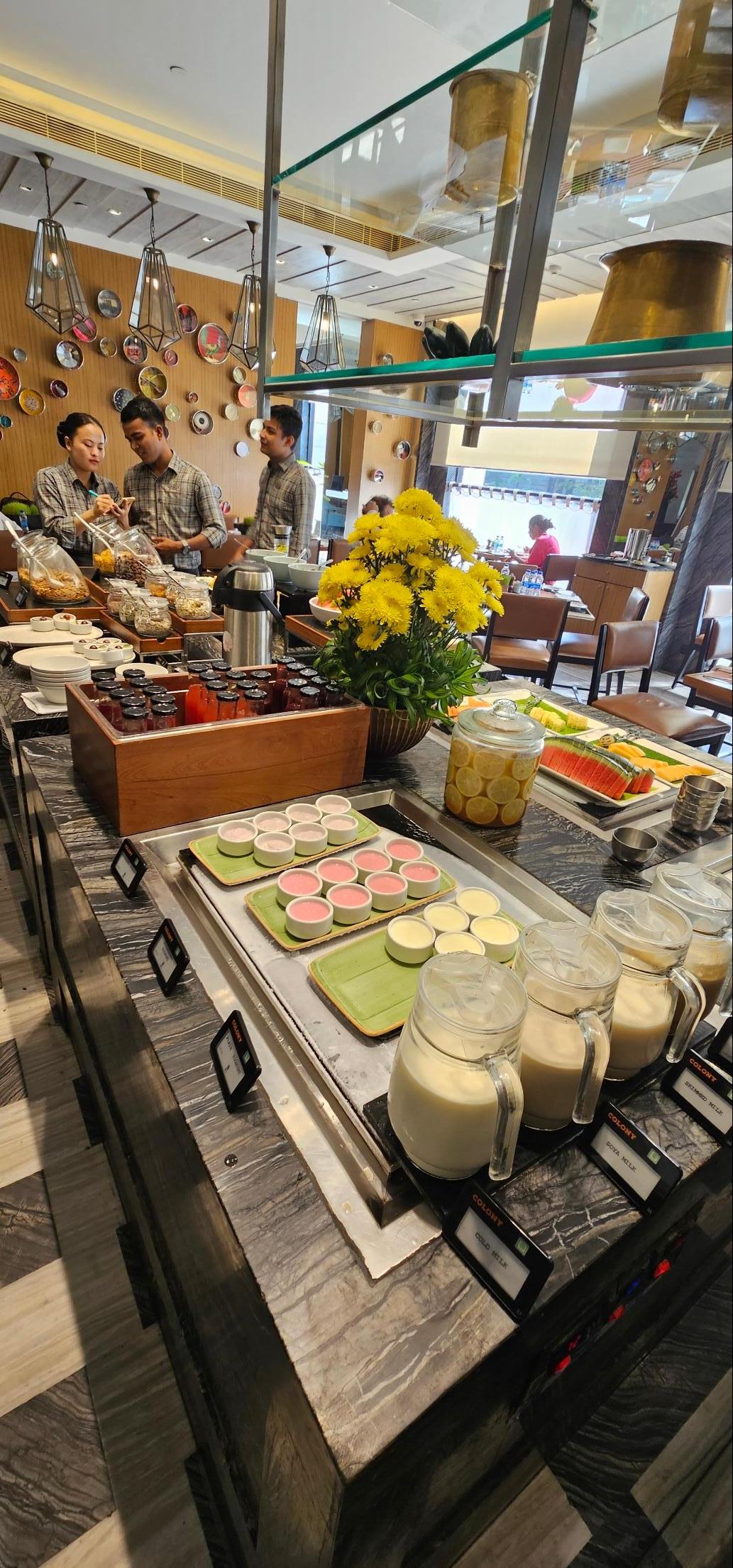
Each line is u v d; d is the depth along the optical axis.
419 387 1.30
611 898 0.93
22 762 1.66
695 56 0.70
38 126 3.74
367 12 2.62
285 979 0.95
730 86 0.69
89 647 2.02
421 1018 0.67
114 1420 1.21
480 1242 0.64
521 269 0.91
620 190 0.83
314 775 1.40
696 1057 0.83
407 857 1.22
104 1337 1.32
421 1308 0.62
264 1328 0.64
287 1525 0.73
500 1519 1.11
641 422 1.05
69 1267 1.43
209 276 6.30
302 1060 0.83
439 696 1.44
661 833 1.45
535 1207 0.71
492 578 1.42
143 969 0.96
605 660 3.46
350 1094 0.79
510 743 1.29
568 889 1.21
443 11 1.21
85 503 3.37
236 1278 0.70
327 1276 0.64
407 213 1.30
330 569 1.41
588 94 0.79
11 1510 1.11
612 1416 1.26
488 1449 0.80
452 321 1.26
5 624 2.41
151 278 3.92
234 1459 0.93
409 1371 0.57
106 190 4.54
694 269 0.77
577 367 0.83
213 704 1.35
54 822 1.28
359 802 1.45
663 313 0.78
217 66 3.37
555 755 1.63
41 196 4.83
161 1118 0.91
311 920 1.01
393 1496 0.62
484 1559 1.07
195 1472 1.16
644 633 3.57
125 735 1.17
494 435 6.17
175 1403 1.24
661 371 0.77
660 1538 1.11
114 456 6.38
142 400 3.21
